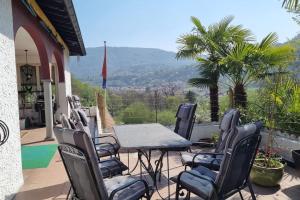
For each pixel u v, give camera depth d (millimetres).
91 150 2271
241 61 5906
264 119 5301
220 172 2604
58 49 8938
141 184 2881
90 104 12414
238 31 7020
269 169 3889
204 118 7219
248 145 2760
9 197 3631
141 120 7883
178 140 3682
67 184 4176
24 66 10648
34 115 10219
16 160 3975
